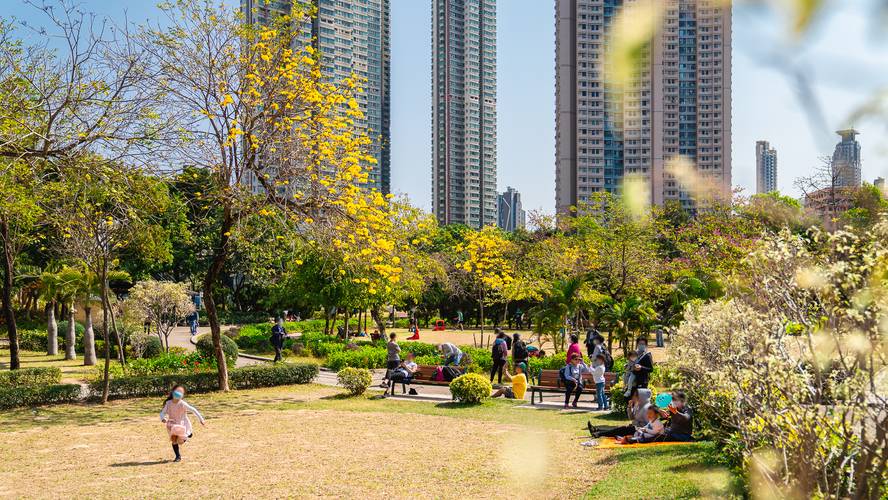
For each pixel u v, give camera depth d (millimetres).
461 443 13312
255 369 22766
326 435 14461
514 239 53250
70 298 32219
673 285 35312
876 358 4188
